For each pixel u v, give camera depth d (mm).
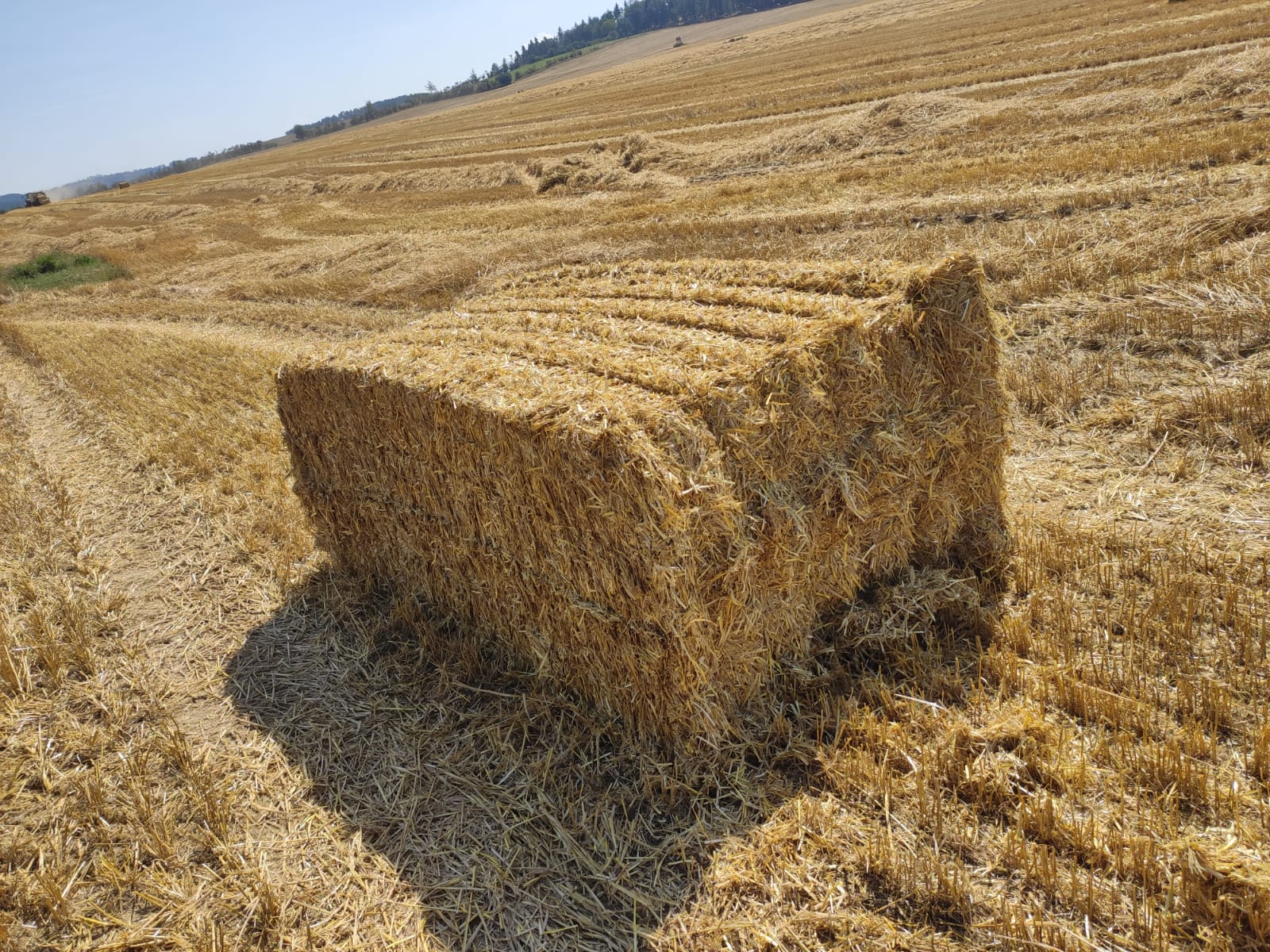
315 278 17469
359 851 3408
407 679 4508
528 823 3436
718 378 3473
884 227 11461
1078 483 5348
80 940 3184
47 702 4668
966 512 4520
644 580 3275
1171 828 2838
